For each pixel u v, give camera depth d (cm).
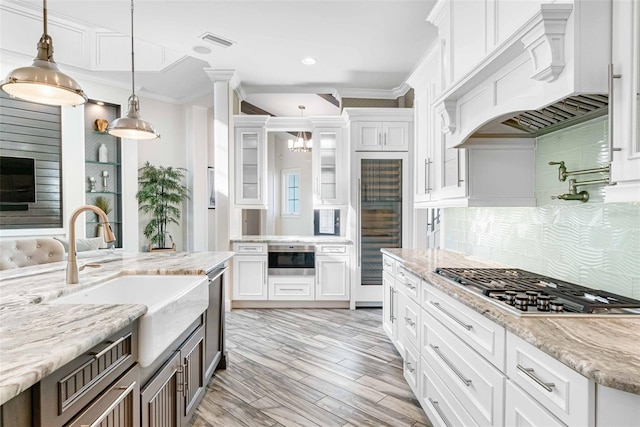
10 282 171
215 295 254
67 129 453
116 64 469
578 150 173
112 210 513
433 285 185
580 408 88
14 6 379
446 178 254
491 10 173
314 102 597
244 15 297
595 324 113
